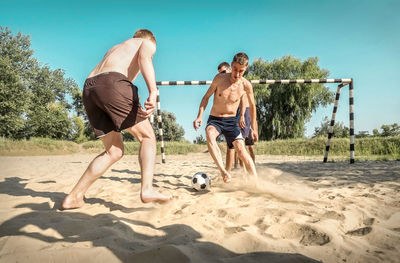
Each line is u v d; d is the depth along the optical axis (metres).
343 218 1.98
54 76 41.28
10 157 14.31
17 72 30.72
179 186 3.73
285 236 1.70
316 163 7.54
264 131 30.95
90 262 1.30
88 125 41.09
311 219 1.98
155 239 1.62
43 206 2.42
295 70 30.45
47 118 33.91
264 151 15.97
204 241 1.57
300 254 1.40
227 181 3.17
